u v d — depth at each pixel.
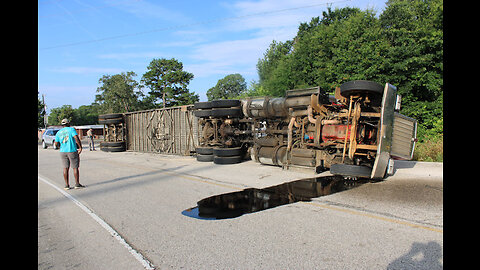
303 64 25.39
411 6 20.12
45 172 11.91
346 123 8.19
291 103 9.63
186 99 51.59
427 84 15.80
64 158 8.32
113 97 56.94
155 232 4.75
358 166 7.29
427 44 16.19
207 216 5.45
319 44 23.86
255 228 4.73
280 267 3.44
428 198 5.97
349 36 19.22
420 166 9.75
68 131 8.32
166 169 11.54
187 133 15.90
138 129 19.92
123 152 20.27
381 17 20.30
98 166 13.16
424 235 4.16
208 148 13.18
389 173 8.00
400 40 16.91
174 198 6.87
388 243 3.95
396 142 7.47
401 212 5.16
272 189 7.32
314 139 8.71
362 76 16.61
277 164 10.52
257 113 11.30
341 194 6.54
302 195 6.61
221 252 3.91
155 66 52.47
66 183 8.40
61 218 5.64
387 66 16.41
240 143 12.89
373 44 17.16
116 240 4.48
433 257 3.51
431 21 17.17
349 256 3.64
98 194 7.59
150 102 55.12
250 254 3.81
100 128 58.53
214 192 7.29
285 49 41.41
